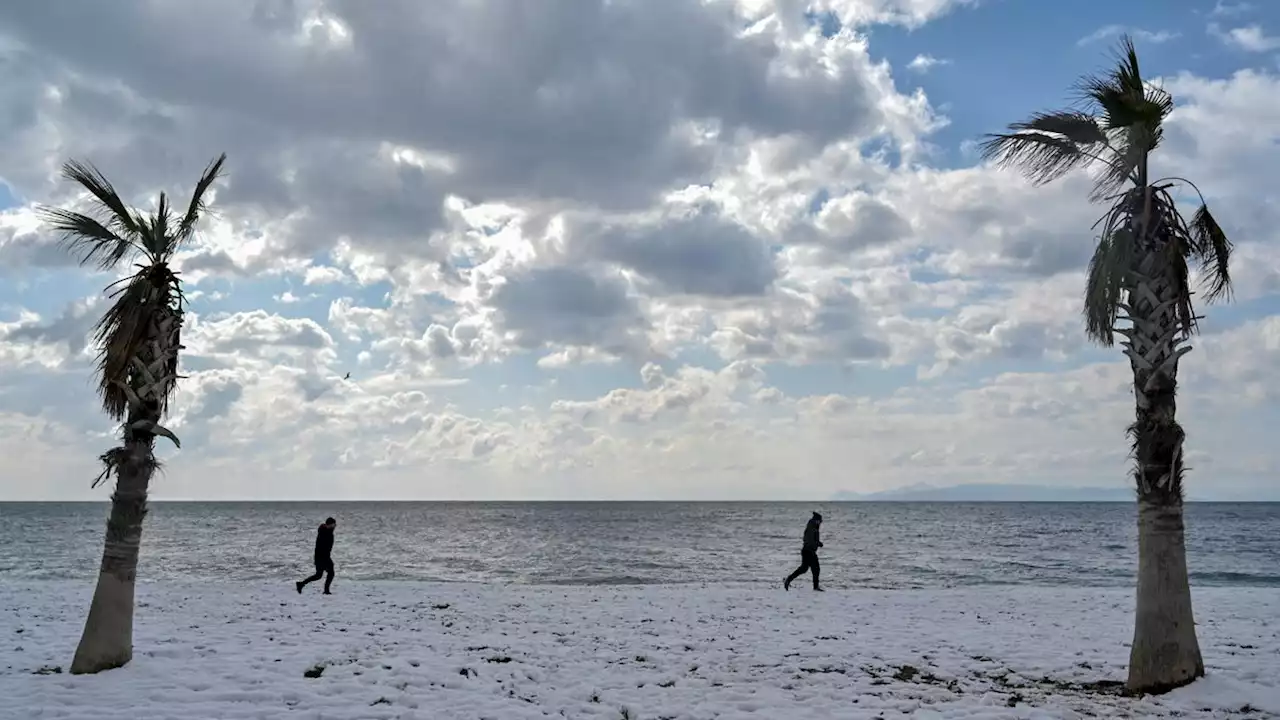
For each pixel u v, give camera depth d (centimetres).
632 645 1384
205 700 970
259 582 2478
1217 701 966
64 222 1154
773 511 16238
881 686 1104
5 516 11025
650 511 15838
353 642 1359
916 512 14588
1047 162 1156
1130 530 7512
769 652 1332
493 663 1209
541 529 7738
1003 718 934
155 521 9744
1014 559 4056
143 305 1121
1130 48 1092
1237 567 3588
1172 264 1042
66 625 1510
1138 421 1051
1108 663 1243
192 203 1194
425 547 5044
